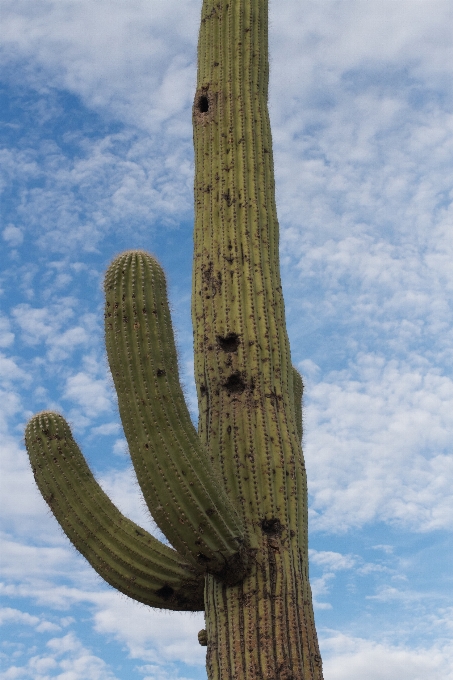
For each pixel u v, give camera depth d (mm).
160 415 5168
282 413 5832
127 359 5285
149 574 5770
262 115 6965
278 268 6426
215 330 6047
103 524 5895
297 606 5219
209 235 6406
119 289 5457
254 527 5414
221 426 5742
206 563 5164
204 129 6871
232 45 7141
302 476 5715
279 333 6098
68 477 5992
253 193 6543
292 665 5004
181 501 5059
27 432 6176
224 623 5199
